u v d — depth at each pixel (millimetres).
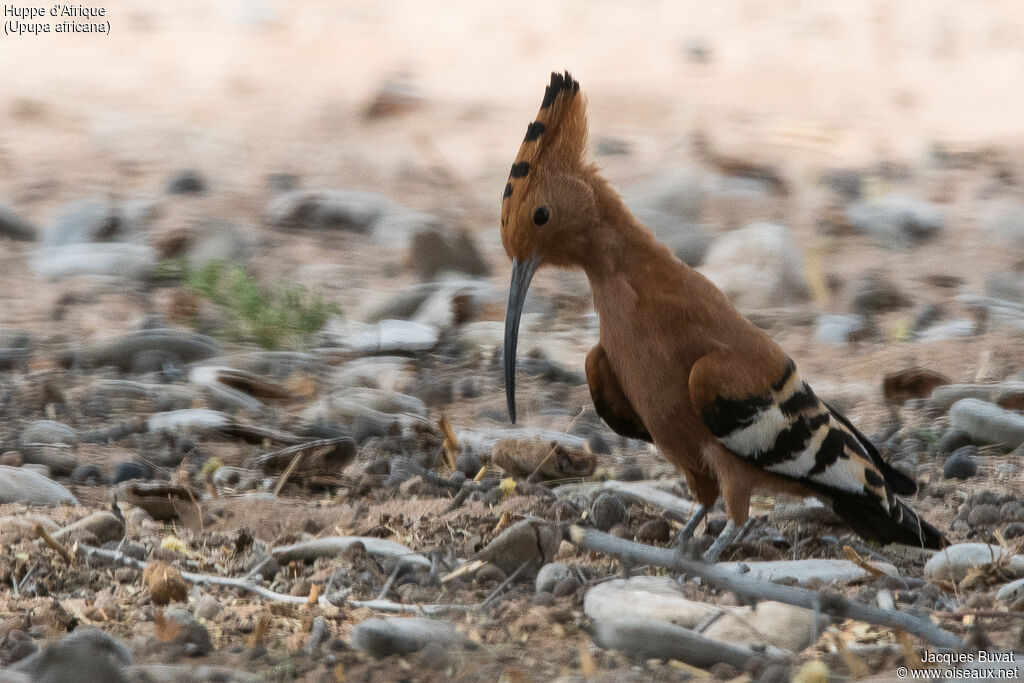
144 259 20766
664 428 9383
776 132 31578
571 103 9484
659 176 26984
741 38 41094
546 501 10914
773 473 9195
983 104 35125
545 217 9359
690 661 7570
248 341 16906
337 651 7777
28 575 8945
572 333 17812
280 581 9188
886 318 18781
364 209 24109
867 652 7730
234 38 40719
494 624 8242
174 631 7836
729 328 9164
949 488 11664
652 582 8539
